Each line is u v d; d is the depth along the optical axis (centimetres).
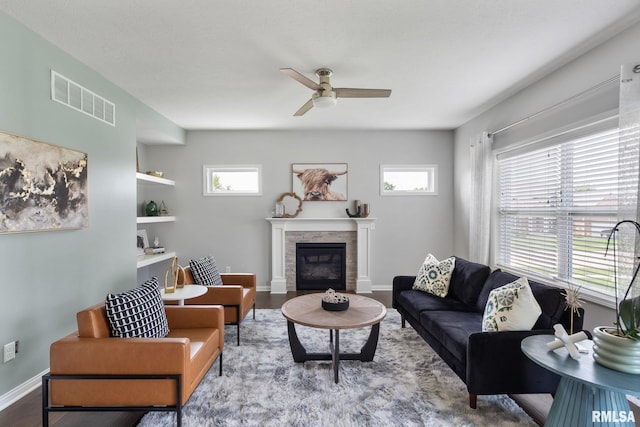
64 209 268
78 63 289
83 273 295
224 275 406
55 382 182
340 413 209
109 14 221
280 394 231
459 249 527
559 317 220
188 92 366
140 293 214
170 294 295
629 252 225
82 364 180
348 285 547
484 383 204
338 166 546
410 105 417
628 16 227
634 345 148
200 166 544
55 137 263
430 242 552
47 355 255
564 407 164
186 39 255
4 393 222
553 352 173
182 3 210
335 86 349
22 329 234
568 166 310
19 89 230
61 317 269
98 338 189
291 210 546
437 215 550
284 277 539
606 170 270
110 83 335
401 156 548
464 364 223
